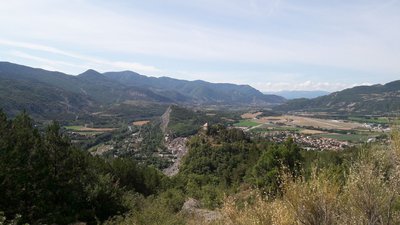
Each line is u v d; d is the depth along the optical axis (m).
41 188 19.00
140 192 42.34
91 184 23.19
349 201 6.14
